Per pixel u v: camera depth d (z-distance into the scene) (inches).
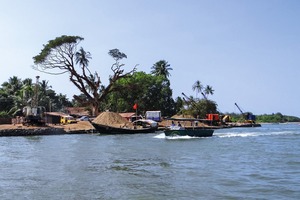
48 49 3395.7
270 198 499.8
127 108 4106.8
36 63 3479.3
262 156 1010.7
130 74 3809.1
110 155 1053.8
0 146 1422.2
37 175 689.6
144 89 4121.6
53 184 600.1
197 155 1047.0
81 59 3550.7
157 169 765.3
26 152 1152.8
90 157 1000.2
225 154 1069.8
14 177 667.4
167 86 4426.7
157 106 4281.5
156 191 543.8
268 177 660.1
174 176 674.8
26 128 2377.0
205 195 517.0
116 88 3789.4
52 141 1729.8
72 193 533.0
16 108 3321.9
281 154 1065.5
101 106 4217.5
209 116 3713.1
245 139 1804.9
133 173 710.5
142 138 1921.8
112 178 655.8
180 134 1900.8
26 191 547.2
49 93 4616.1
